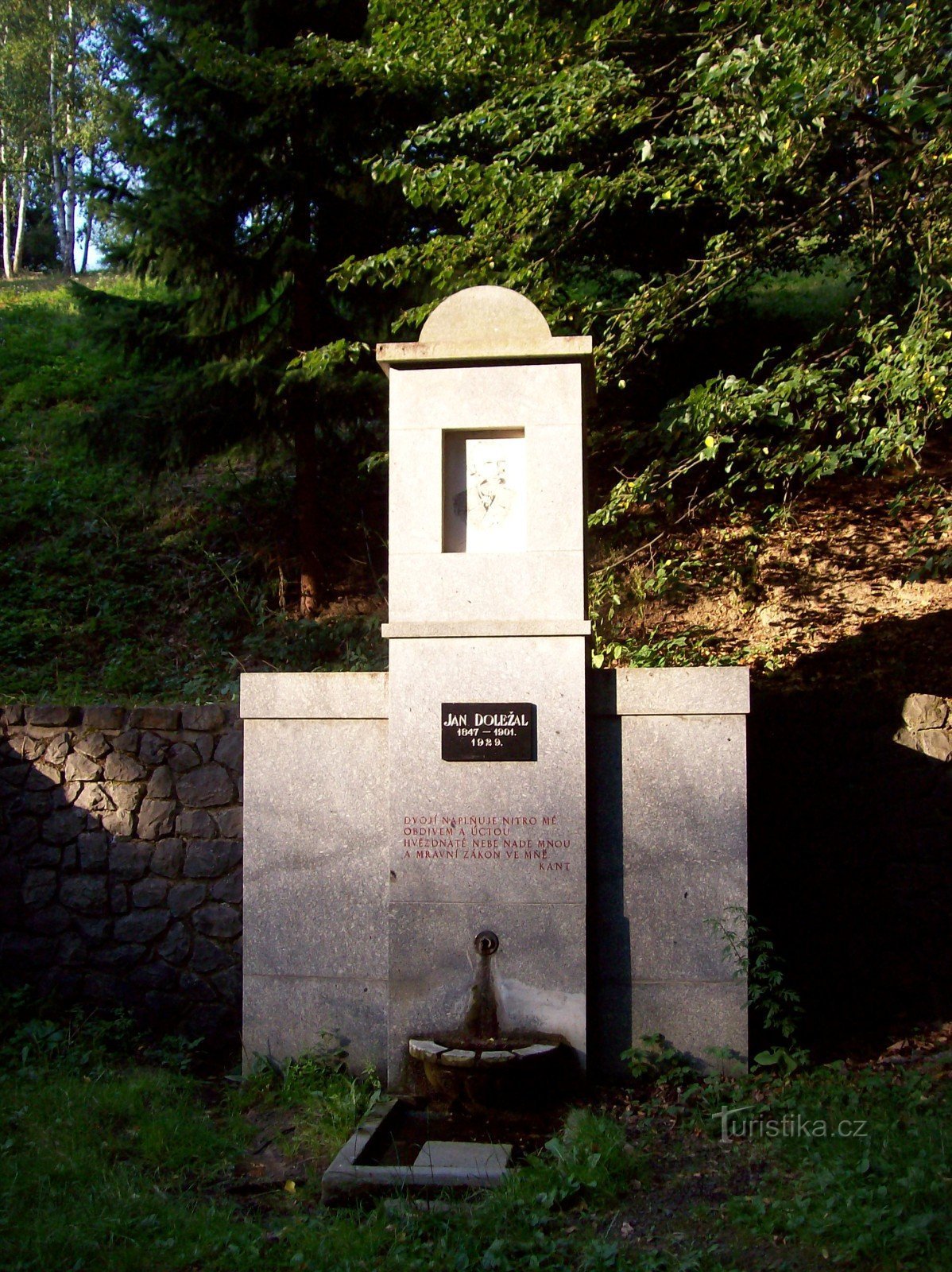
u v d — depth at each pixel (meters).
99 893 6.48
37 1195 4.13
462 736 5.26
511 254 8.29
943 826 6.17
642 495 7.60
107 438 9.95
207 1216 3.98
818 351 8.14
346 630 9.57
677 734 5.30
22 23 31.31
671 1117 4.83
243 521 11.55
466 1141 4.64
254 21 9.55
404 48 8.71
